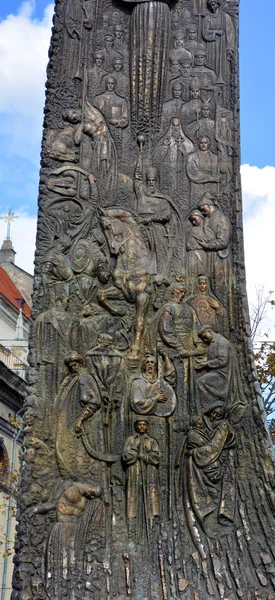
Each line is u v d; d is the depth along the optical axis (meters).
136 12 6.17
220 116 6.08
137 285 5.61
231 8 6.32
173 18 6.27
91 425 5.30
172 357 5.48
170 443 5.29
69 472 5.18
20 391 15.16
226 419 5.36
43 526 5.03
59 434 5.25
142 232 5.78
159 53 6.11
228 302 5.64
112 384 5.39
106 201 5.84
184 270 5.71
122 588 4.92
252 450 5.27
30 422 5.24
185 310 5.59
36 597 4.82
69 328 5.47
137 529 5.10
